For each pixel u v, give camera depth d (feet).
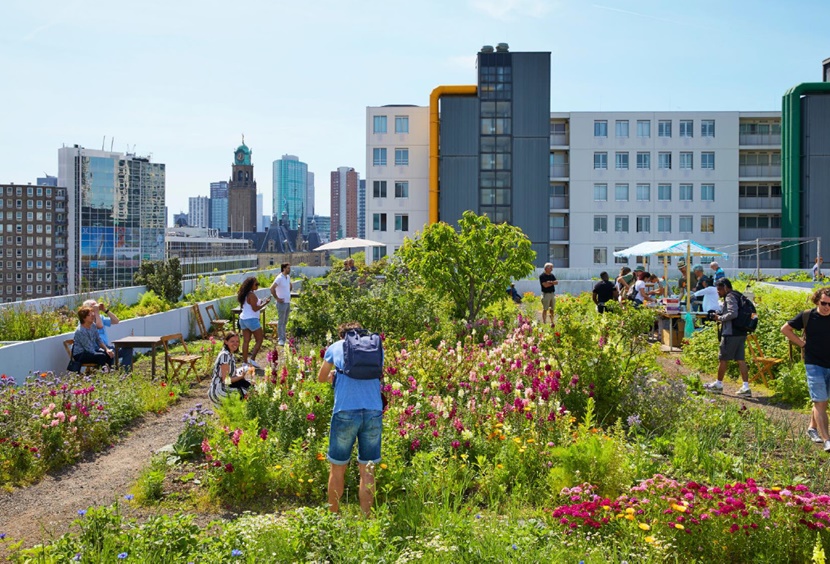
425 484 20.11
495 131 209.97
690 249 68.49
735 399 36.09
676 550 15.87
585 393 29.12
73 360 38.11
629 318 31.76
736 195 220.84
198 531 16.06
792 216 206.80
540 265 210.38
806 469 23.15
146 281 75.00
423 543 15.79
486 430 24.50
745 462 23.47
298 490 21.66
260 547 15.57
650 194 221.66
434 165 209.26
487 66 209.67
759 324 45.47
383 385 27.30
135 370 42.01
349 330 20.39
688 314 54.65
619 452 21.71
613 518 16.98
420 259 55.72
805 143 206.39
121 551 15.33
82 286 62.75
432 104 208.64
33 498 22.02
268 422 26.61
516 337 33.09
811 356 26.81
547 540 16.26
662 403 28.96
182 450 24.61
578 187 222.07
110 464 25.77
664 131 221.25
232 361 31.27
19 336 45.24
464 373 30.40
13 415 26.30
